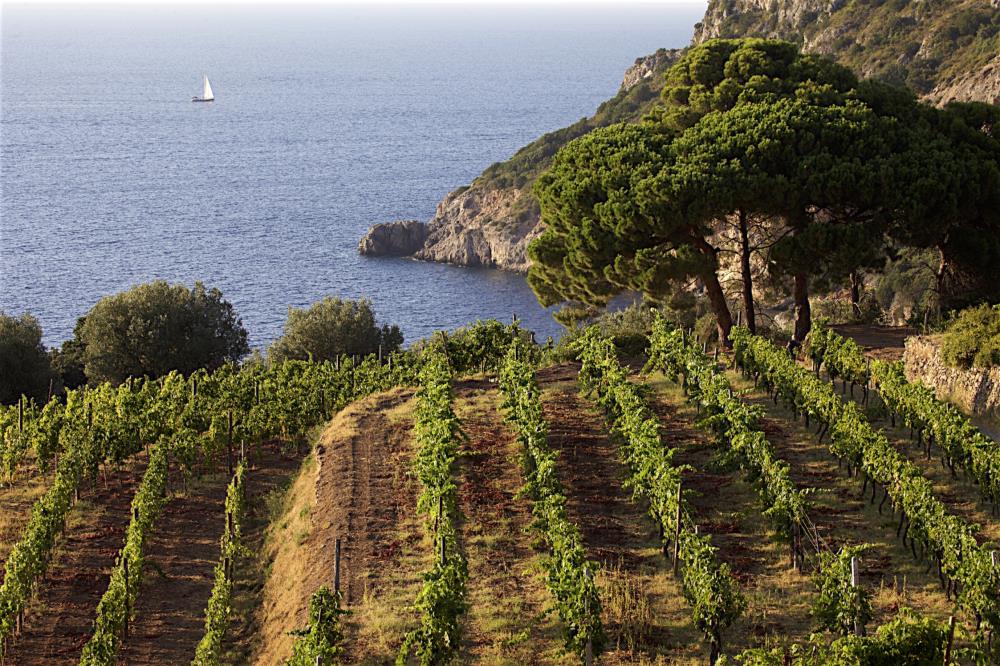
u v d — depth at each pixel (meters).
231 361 66.12
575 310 49.03
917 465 27.92
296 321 72.38
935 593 21.48
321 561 25.36
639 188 38.81
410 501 27.84
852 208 40.69
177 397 40.25
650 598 21.95
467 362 40.62
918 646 17.30
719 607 19.34
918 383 30.06
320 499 28.97
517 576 23.59
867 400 33.28
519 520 26.38
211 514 32.38
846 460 27.33
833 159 39.09
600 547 24.34
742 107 42.44
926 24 116.50
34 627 25.84
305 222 190.25
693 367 32.69
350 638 21.69
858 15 125.44
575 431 32.06
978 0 114.06
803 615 20.94
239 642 24.72
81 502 32.94
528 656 20.34
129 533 27.52
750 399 34.12
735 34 149.50
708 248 41.50
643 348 41.47
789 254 38.78
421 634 19.72
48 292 137.12
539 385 36.91
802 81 45.00
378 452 31.45
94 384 63.81
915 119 43.97
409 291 136.38
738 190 38.56
